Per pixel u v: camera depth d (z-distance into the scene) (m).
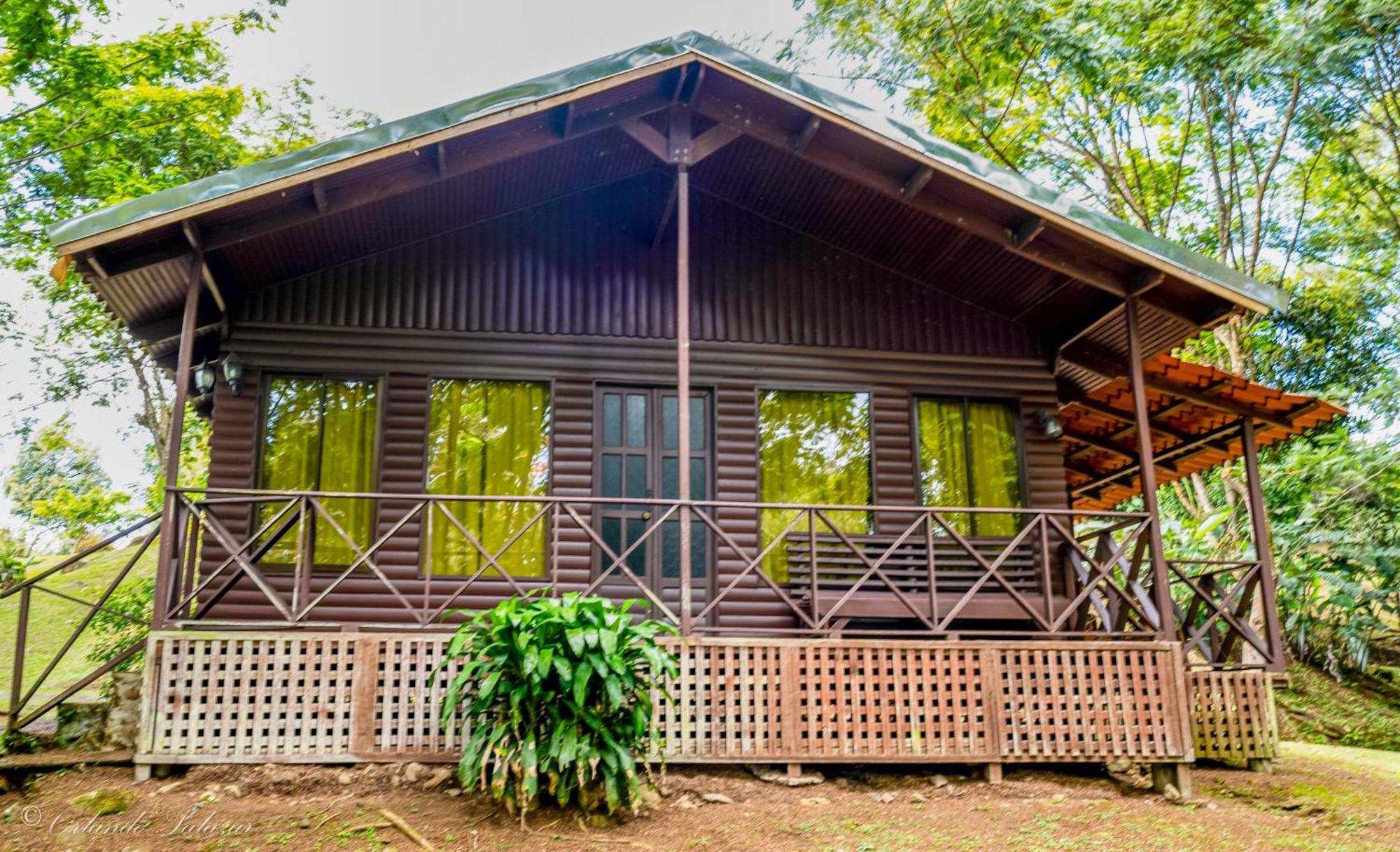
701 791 6.14
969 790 6.54
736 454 8.39
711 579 8.16
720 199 8.91
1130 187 16.27
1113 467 11.37
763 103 7.14
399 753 6.08
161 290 7.18
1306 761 8.39
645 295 8.56
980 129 15.58
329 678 6.21
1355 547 12.63
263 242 7.29
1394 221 14.45
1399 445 13.00
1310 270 17.03
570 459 8.16
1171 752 6.73
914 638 7.91
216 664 6.13
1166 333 8.26
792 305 8.76
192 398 8.62
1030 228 7.16
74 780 5.87
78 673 12.51
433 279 8.28
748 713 6.46
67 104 13.84
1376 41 11.92
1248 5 12.07
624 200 8.75
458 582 7.80
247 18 14.48
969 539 8.54
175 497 6.46
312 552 7.66
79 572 17.95
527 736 5.19
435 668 6.02
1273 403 8.52
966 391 8.89
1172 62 12.87
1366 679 13.72
